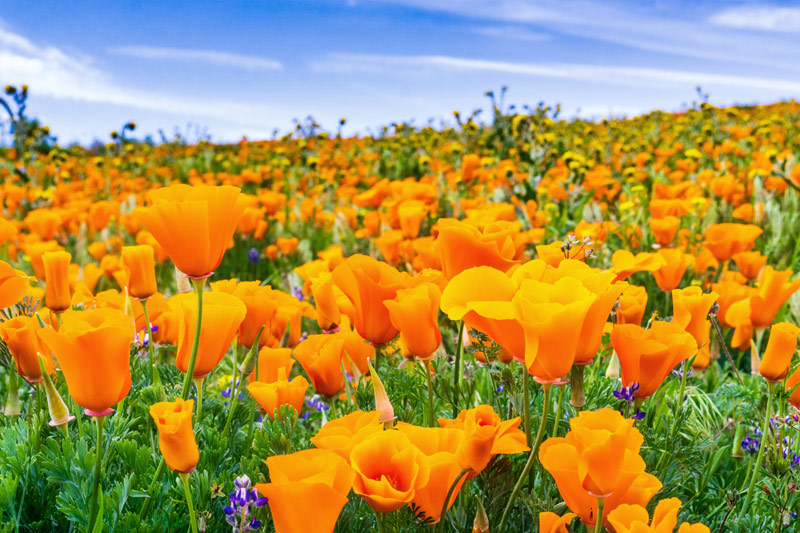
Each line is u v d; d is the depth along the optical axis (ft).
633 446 3.74
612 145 32.73
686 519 5.57
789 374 6.24
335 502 3.17
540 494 4.88
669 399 7.48
